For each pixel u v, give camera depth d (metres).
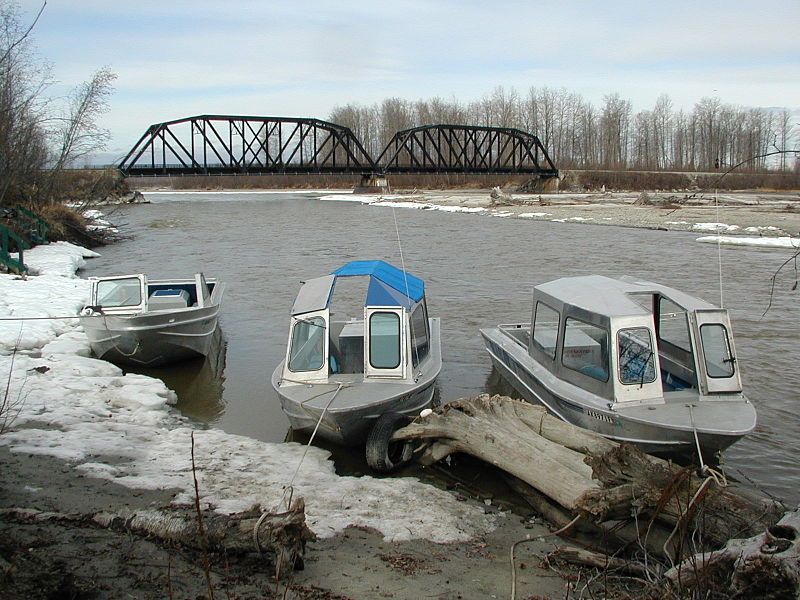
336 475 8.43
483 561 6.25
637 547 6.58
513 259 29.92
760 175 86.38
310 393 9.78
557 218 52.34
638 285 10.70
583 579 5.83
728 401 9.33
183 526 5.79
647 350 9.36
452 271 26.58
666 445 8.65
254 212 67.19
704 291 21.73
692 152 136.75
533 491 7.81
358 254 32.47
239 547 5.55
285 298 21.41
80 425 9.56
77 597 4.80
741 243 34.59
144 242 38.88
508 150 161.75
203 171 93.50
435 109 148.12
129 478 7.66
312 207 76.50
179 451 8.83
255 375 13.71
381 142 154.62
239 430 10.67
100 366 12.84
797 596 4.50
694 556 5.12
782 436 10.30
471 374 13.67
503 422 8.66
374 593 5.42
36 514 6.28
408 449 9.24
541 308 11.55
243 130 96.69
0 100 25.33
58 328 15.59
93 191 47.12
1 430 8.25
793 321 17.47
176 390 12.84
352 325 12.07
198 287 15.81
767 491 8.50
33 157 30.59
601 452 7.91
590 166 137.62
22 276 21.22
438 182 117.38
